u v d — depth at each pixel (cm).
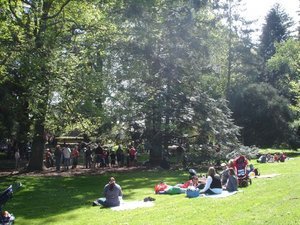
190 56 3312
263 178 2184
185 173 2842
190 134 3281
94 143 3462
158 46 3281
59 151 3044
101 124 3086
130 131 3216
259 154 3916
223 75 6106
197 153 3147
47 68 2458
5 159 3978
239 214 1265
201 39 3369
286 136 4894
